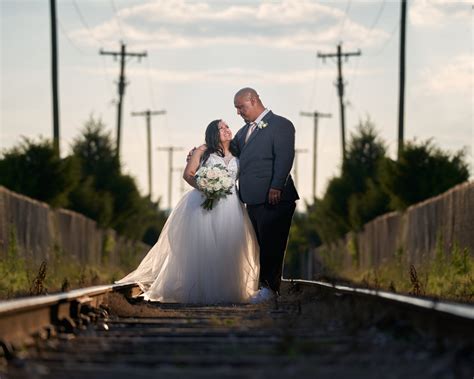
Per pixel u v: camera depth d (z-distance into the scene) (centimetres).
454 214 2909
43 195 3719
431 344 800
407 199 3838
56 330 980
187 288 1652
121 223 5788
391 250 4216
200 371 714
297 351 812
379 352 805
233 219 1655
